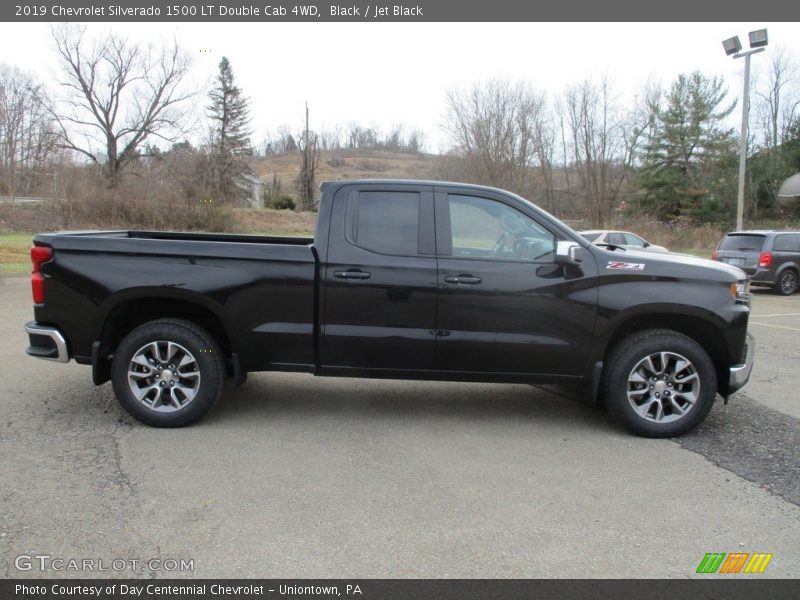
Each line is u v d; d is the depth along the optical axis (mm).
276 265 4406
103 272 4367
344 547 2877
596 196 42125
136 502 3266
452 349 4406
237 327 4430
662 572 2721
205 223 31453
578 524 3131
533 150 41438
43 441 4125
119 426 4457
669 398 4434
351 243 4445
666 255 4785
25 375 5812
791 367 6824
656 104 40406
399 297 4383
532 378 4488
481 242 4504
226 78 53562
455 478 3676
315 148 58281
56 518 3070
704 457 4078
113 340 4645
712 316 4344
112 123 39000
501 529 3068
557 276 4371
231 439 4254
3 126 30219
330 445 4184
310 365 4508
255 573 2660
